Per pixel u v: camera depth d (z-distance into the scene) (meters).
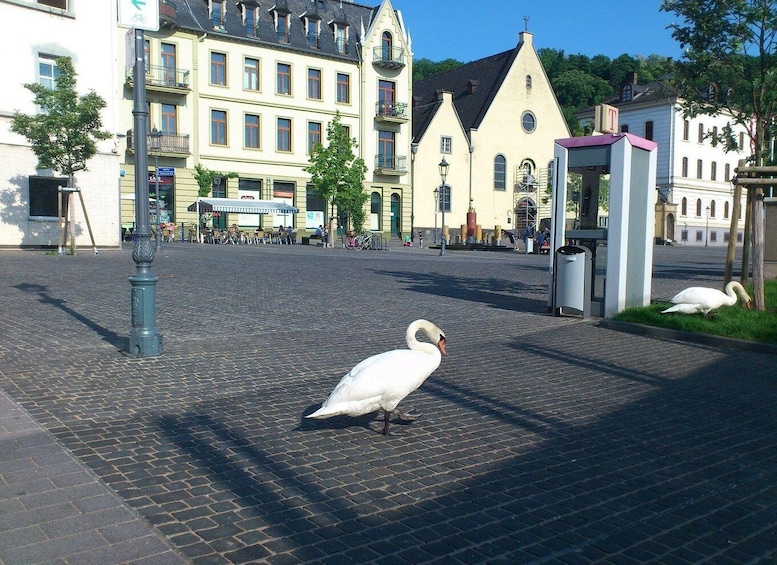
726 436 5.54
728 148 14.17
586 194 12.93
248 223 49.66
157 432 5.31
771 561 3.49
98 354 8.11
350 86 53.16
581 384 7.22
